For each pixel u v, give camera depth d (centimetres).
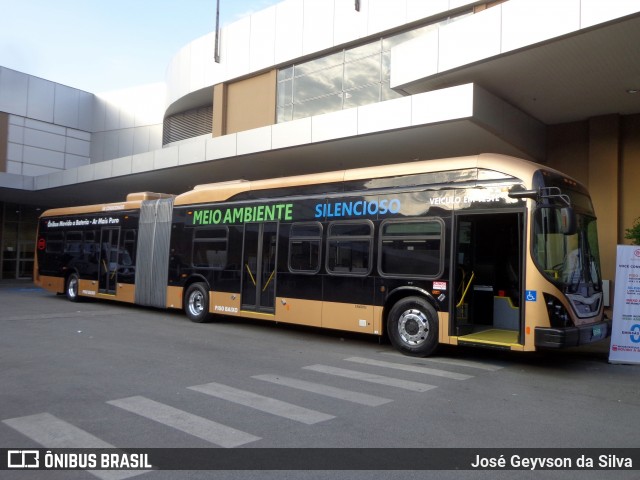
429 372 829
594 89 1244
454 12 1458
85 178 2377
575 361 973
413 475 433
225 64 2088
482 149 1475
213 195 1336
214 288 1298
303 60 1850
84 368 816
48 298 2022
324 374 801
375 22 1617
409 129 1291
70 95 3266
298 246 1120
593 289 937
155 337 1122
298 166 1869
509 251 969
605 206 1410
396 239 970
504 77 1191
